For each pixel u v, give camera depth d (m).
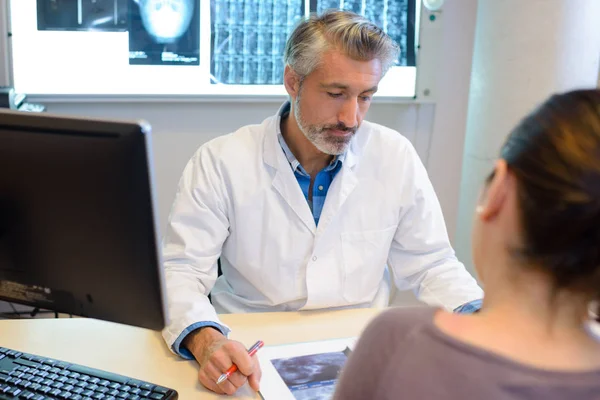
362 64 1.46
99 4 2.44
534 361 0.60
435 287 1.57
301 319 1.44
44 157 0.83
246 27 2.57
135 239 0.84
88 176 0.82
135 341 1.28
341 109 1.49
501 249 0.63
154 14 2.48
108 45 2.48
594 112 0.59
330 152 1.54
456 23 2.76
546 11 2.30
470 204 2.70
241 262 1.61
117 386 1.03
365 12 2.66
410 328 0.67
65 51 2.45
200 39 2.54
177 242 1.53
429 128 2.87
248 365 1.12
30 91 2.45
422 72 2.76
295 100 1.56
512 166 0.61
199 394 1.10
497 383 0.59
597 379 0.59
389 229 1.65
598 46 2.34
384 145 1.68
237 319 1.42
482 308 0.68
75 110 2.53
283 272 1.59
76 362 1.19
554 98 0.63
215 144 1.65
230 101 2.62
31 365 1.08
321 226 1.58
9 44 2.39
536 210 0.58
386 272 1.76
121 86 2.52
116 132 0.79
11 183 0.86
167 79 2.55
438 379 0.61
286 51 1.57
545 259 0.59
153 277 0.86
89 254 0.87
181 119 2.63
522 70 2.39
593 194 0.55
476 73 2.63
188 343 1.23
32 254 0.90
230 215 1.59
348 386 0.67
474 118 2.65
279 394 1.09
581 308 0.62
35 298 0.95
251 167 1.60
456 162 2.93
